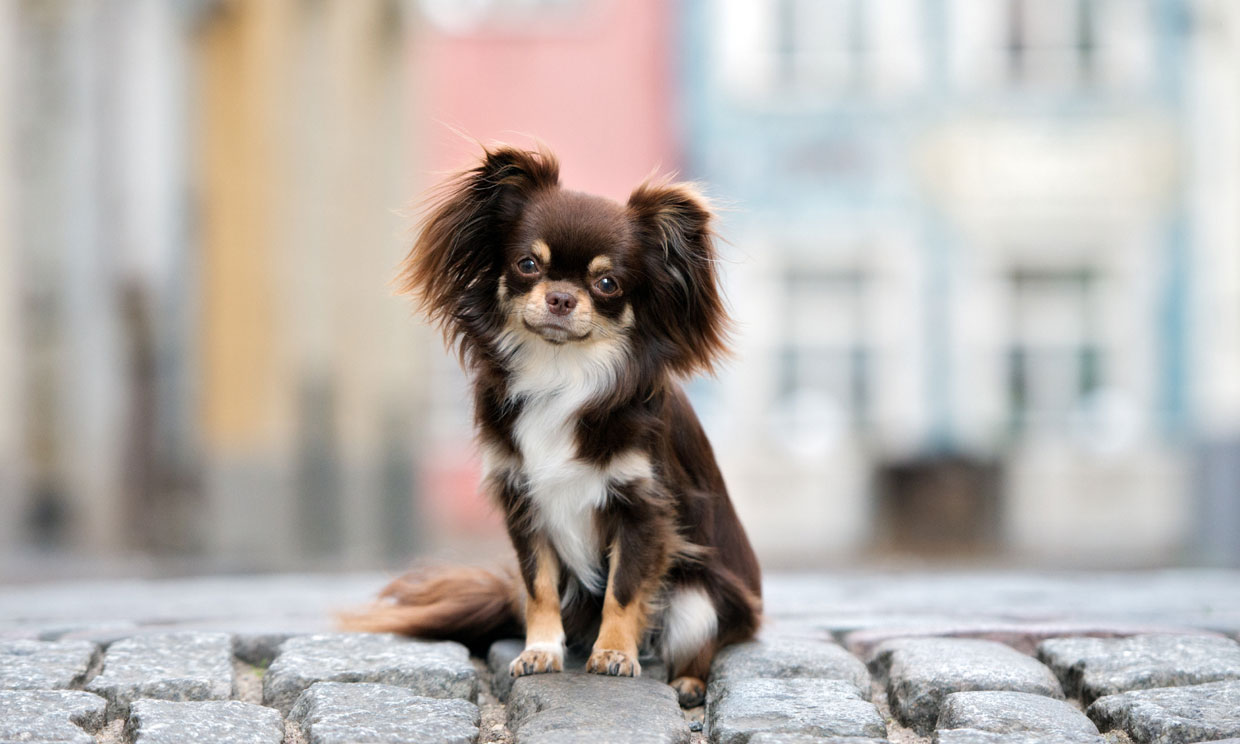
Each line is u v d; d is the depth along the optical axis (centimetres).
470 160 408
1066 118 1797
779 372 1834
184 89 1305
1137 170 1786
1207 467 1670
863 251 1828
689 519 408
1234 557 1541
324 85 1419
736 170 1844
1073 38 1802
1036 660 410
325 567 1130
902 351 1819
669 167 1872
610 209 401
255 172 1330
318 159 1411
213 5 1307
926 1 1812
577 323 381
